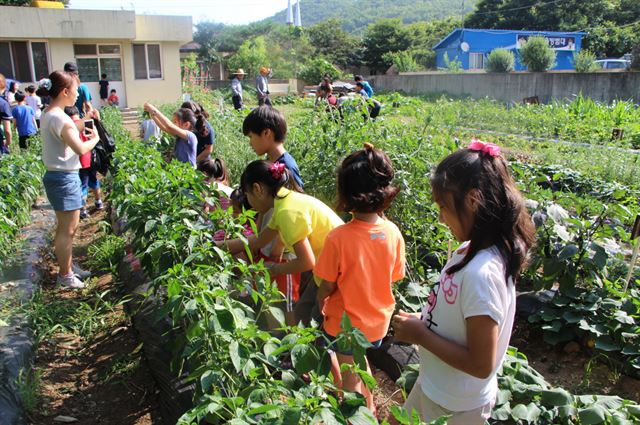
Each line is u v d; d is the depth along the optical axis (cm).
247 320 254
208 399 204
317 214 324
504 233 182
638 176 908
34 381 350
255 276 314
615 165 948
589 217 507
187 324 308
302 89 4009
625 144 1245
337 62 5394
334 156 554
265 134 376
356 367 203
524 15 4794
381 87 3541
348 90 2194
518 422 272
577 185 752
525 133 1562
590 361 367
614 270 452
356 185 262
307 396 191
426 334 195
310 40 5647
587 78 2331
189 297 261
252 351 244
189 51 5641
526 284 493
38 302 462
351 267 268
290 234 311
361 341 205
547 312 410
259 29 6600
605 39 4297
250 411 185
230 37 6656
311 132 618
